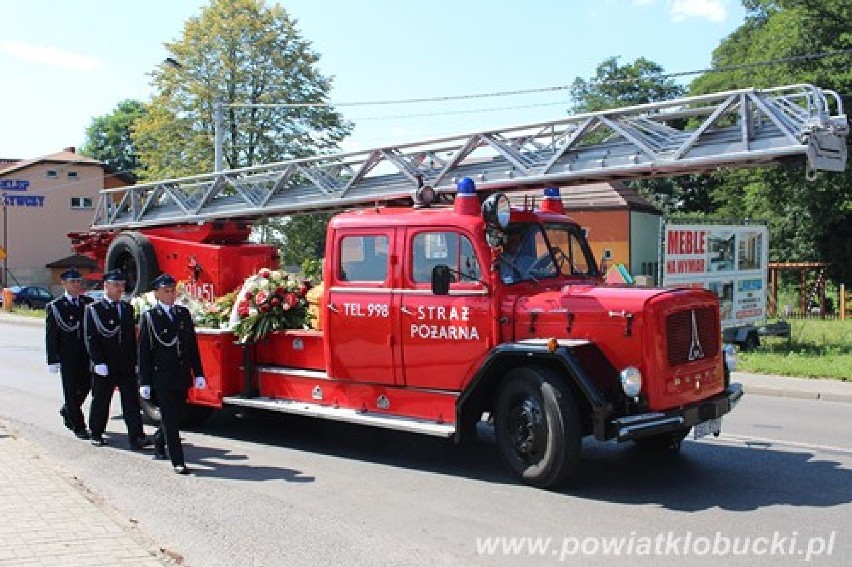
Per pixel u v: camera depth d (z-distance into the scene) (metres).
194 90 38.97
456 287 7.71
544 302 7.42
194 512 6.59
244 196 13.60
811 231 36.81
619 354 7.06
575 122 10.23
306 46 40.69
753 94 8.98
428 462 8.31
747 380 13.99
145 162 41.53
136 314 10.03
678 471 7.85
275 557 5.52
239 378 9.58
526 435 7.18
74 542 5.46
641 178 10.23
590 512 6.52
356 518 6.41
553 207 8.80
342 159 12.17
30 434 9.92
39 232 54.34
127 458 8.62
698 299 7.45
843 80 32.84
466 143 11.02
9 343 22.89
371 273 8.34
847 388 13.04
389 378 8.20
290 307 9.27
